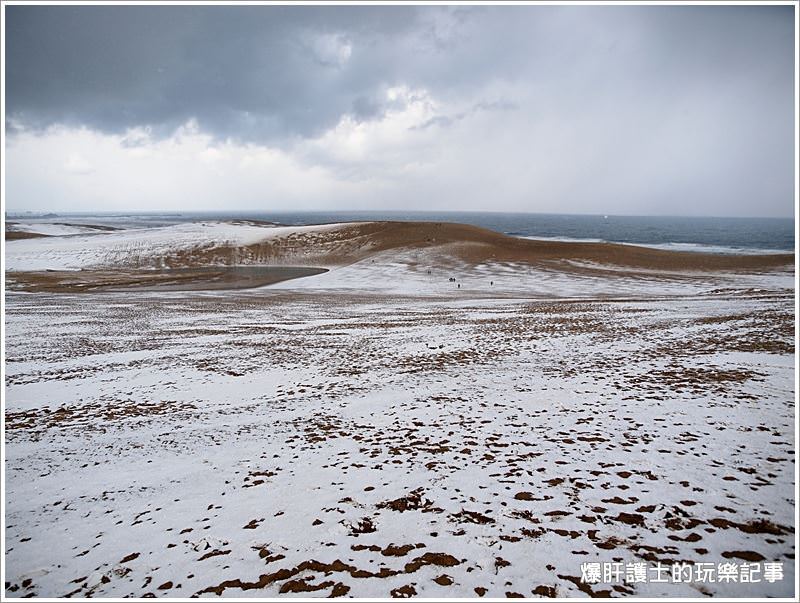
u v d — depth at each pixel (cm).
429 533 536
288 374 1387
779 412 895
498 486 646
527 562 474
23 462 825
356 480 690
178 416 1055
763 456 704
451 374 1321
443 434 871
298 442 871
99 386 1302
